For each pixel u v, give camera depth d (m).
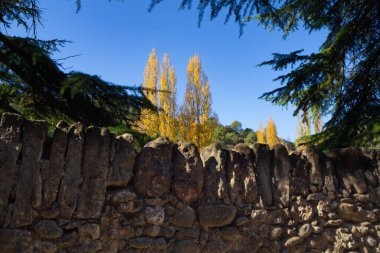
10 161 2.56
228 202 3.32
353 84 5.83
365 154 4.22
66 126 2.89
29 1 5.06
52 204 2.67
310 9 5.12
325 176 3.89
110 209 2.87
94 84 4.89
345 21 5.44
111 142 2.99
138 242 2.90
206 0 3.74
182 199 3.17
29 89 5.84
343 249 3.72
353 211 3.84
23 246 2.50
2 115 2.63
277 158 3.70
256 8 3.99
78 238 2.72
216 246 3.19
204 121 22.09
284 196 3.60
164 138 3.30
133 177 3.06
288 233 3.52
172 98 22.78
